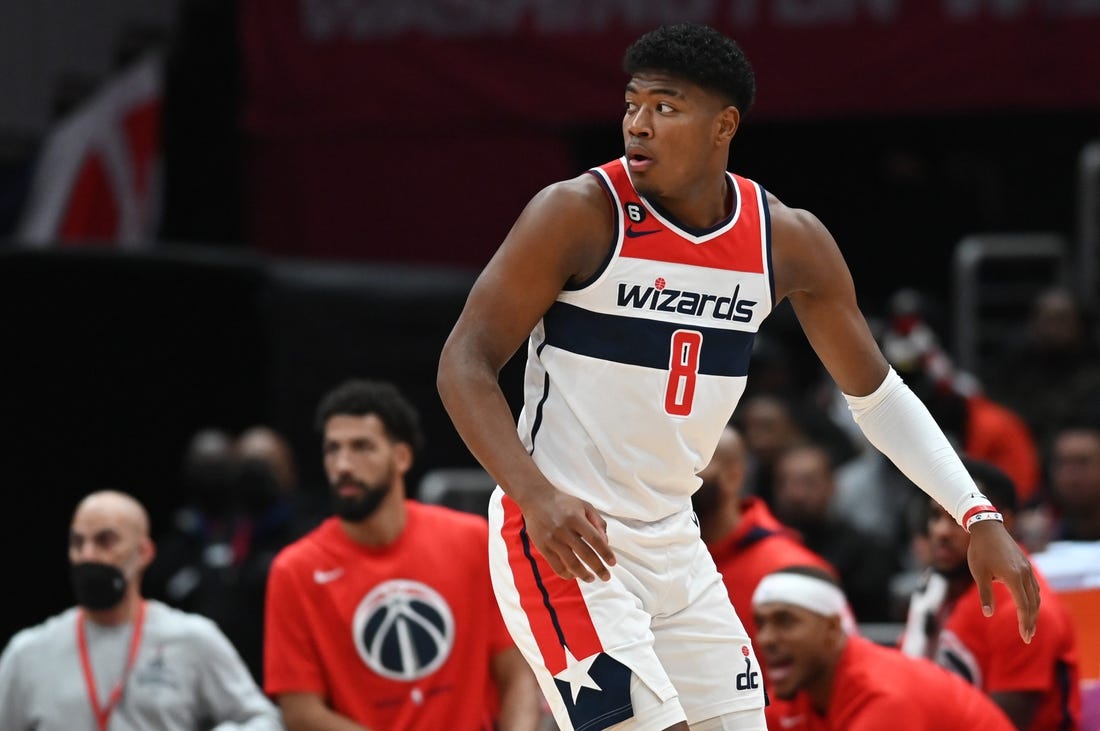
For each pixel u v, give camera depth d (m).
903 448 12.15
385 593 18.34
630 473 11.16
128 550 19.33
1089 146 43.84
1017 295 42.56
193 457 26.61
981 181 49.31
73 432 28.77
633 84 11.02
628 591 11.20
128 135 39.03
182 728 19.23
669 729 10.82
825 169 49.31
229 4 44.12
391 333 31.52
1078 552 21.36
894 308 34.88
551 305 11.18
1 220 40.59
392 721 18.12
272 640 18.31
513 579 11.42
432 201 40.31
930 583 19.41
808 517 27.97
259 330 30.77
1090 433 27.38
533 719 18.42
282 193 41.06
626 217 11.01
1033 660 18.14
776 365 37.97
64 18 42.38
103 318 29.14
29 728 19.34
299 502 29.08
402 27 40.12
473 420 10.66
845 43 37.97
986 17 37.47
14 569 28.23
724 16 38.44
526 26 39.47
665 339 11.07
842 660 17.34
